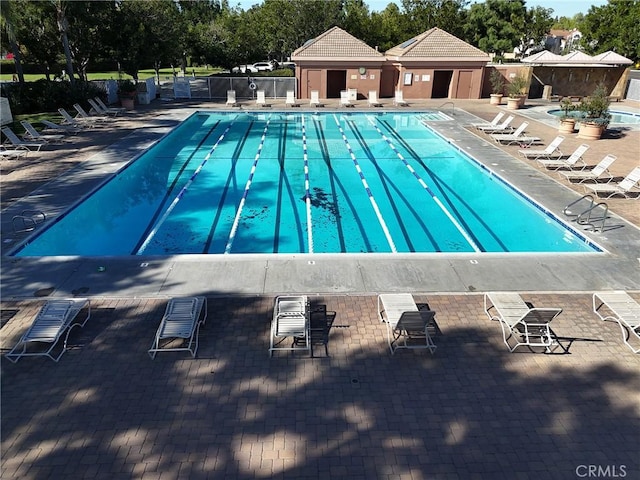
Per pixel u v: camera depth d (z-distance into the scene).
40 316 6.64
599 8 43.16
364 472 4.79
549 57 31.05
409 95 32.09
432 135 21.94
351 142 20.64
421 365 6.36
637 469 4.88
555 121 23.80
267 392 5.82
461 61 31.08
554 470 4.86
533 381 6.10
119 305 7.52
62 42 26.95
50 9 25.59
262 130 23.00
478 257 9.24
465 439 5.20
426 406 5.66
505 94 32.78
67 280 8.19
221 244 10.96
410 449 5.06
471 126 22.66
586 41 44.28
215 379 6.02
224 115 26.69
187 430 5.24
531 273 8.70
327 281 8.33
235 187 14.73
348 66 30.66
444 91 35.09
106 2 27.83
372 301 7.80
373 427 5.34
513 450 5.08
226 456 4.93
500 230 11.81
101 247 10.73
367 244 11.04
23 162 15.27
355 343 6.78
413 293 8.04
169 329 6.49
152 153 17.86
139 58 30.52
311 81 30.97
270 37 43.50
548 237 11.43
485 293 7.93
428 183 15.19
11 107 24.36
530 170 15.19
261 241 11.13
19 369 6.16
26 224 10.42
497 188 14.59
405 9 50.53
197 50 40.69
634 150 17.66
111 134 19.67
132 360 6.35
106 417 5.40
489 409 5.63
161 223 12.06
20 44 27.20
